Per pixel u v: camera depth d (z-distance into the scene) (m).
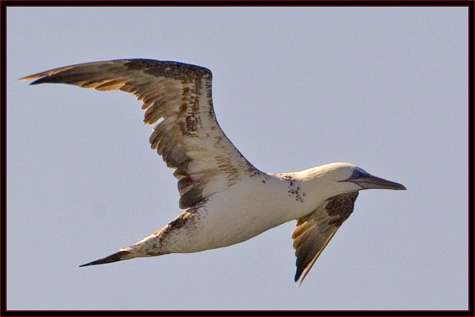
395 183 20.45
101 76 18.56
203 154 19.30
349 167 20.42
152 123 19.05
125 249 19.52
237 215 19.47
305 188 20.02
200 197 19.56
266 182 19.62
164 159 19.36
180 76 18.50
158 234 19.50
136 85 18.70
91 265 19.48
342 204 21.39
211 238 19.53
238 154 19.33
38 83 18.20
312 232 21.62
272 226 20.00
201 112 18.83
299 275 21.53
